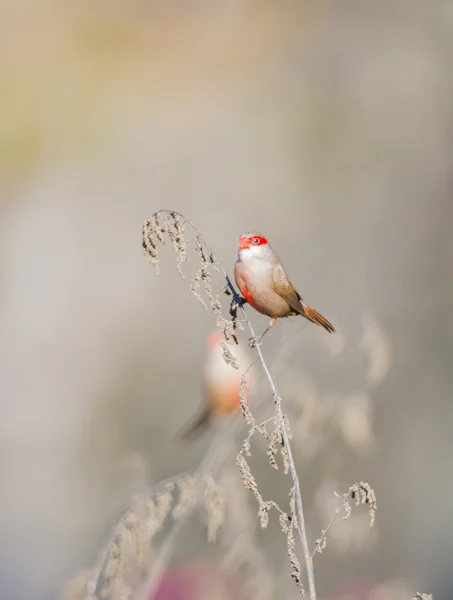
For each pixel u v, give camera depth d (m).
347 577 8.85
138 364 15.36
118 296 16.81
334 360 9.77
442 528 10.84
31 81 24.41
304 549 4.16
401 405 12.45
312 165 19.31
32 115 22.98
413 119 19.61
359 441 7.30
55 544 11.45
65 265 17.83
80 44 25.91
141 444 13.45
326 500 7.24
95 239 18.66
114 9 26.27
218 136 20.77
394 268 15.49
